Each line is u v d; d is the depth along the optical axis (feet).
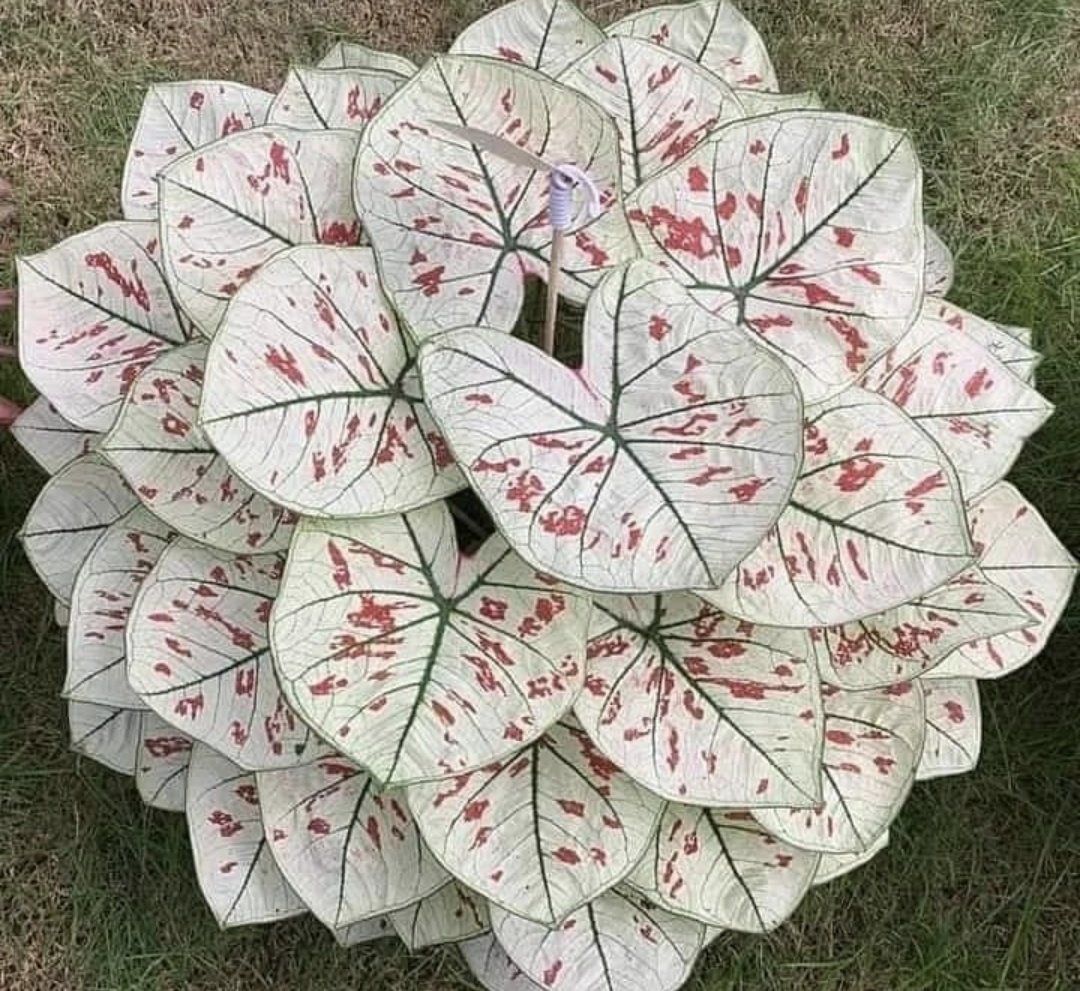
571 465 2.14
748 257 2.36
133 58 4.19
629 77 2.56
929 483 2.30
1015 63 4.25
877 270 2.32
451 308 2.32
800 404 2.12
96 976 3.30
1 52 4.17
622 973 2.59
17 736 3.50
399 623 2.23
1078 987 3.34
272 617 2.17
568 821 2.38
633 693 2.33
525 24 2.83
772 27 4.27
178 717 2.42
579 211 2.37
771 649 2.37
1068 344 3.88
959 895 3.41
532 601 2.27
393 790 2.56
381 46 4.23
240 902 2.69
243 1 4.25
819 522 2.31
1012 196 4.11
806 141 2.34
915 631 2.51
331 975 3.30
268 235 2.45
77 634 2.64
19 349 2.58
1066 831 3.46
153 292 2.66
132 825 3.38
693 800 2.27
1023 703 3.53
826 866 2.72
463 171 2.39
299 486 2.19
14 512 3.68
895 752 2.55
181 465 2.43
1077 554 3.64
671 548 2.06
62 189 4.05
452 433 2.14
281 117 2.67
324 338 2.27
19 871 3.39
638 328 2.22
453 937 2.69
